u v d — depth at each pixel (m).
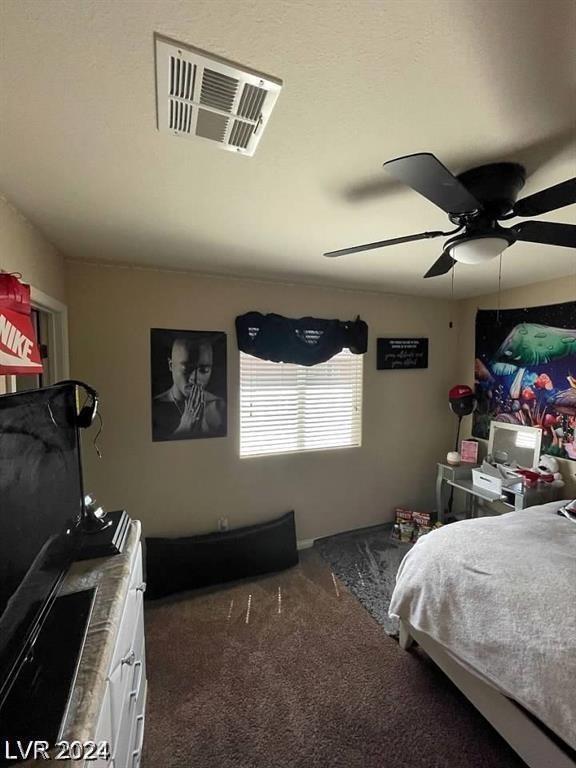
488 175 1.22
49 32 0.73
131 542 1.50
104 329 2.45
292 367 3.10
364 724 1.56
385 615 2.29
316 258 2.31
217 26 0.72
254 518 2.98
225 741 1.48
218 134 1.04
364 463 3.41
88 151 1.15
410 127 1.03
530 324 3.06
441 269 1.79
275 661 1.91
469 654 1.49
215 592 2.52
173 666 1.87
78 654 0.91
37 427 1.03
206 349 2.73
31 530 0.95
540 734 1.24
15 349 1.31
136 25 0.72
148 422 2.59
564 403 2.81
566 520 2.00
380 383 3.44
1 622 0.77
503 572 1.54
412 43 0.75
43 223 1.75
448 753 1.44
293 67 0.82
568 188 1.05
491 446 3.36
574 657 1.17
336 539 3.30
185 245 2.07
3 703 0.78
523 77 0.84
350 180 1.34
